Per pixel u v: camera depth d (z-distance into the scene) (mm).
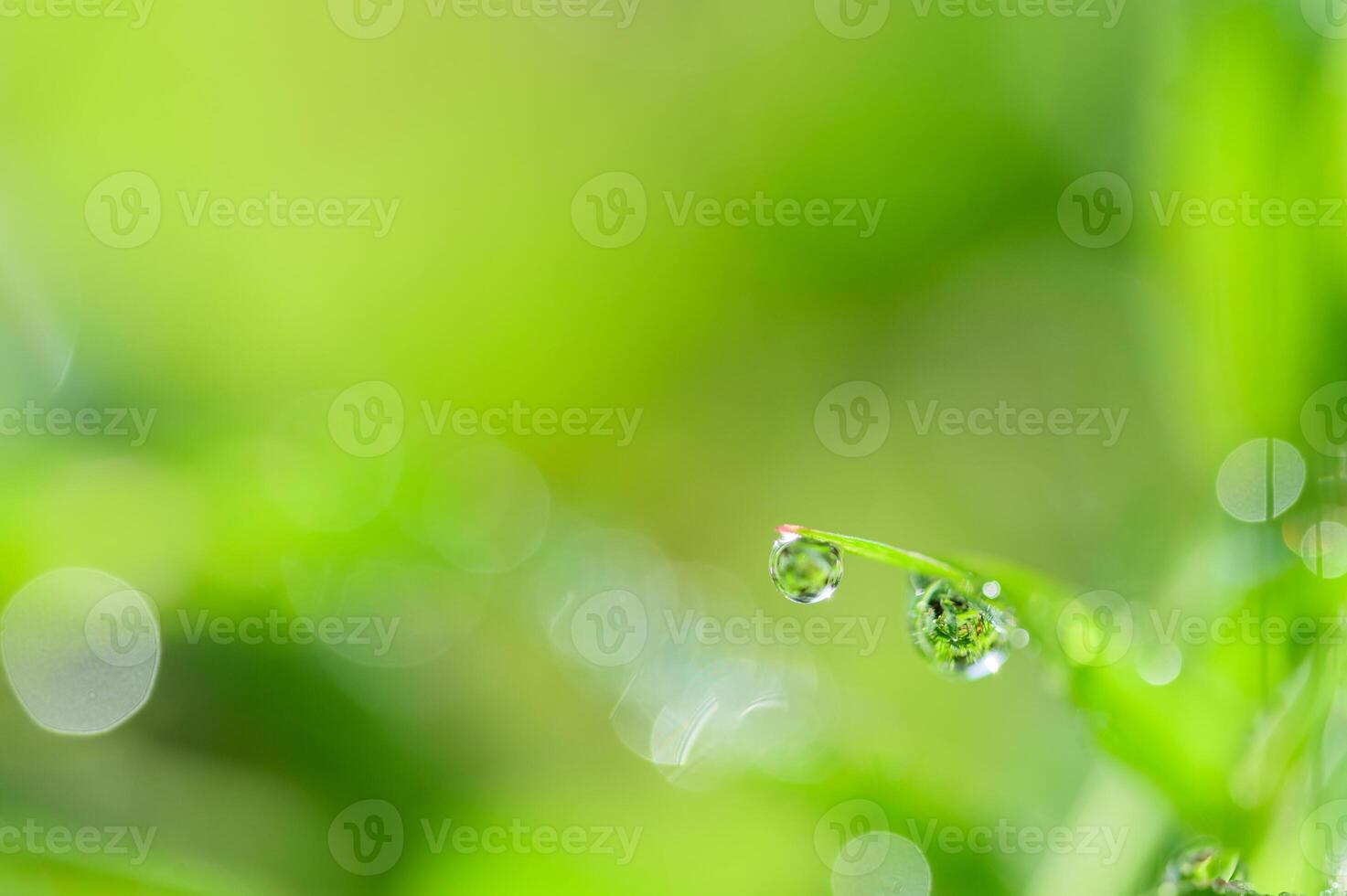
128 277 153
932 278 162
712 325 161
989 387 160
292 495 146
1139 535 152
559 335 159
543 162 161
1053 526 156
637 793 140
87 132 155
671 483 158
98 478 144
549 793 140
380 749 142
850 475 159
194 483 146
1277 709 131
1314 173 138
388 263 157
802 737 139
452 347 158
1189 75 139
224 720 141
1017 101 161
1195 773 130
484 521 152
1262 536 137
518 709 146
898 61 163
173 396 152
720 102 163
